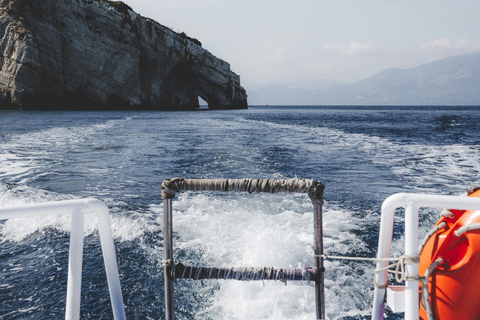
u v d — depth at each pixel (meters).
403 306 1.70
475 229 1.52
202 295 4.52
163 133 25.23
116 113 53.16
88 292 4.62
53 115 42.56
